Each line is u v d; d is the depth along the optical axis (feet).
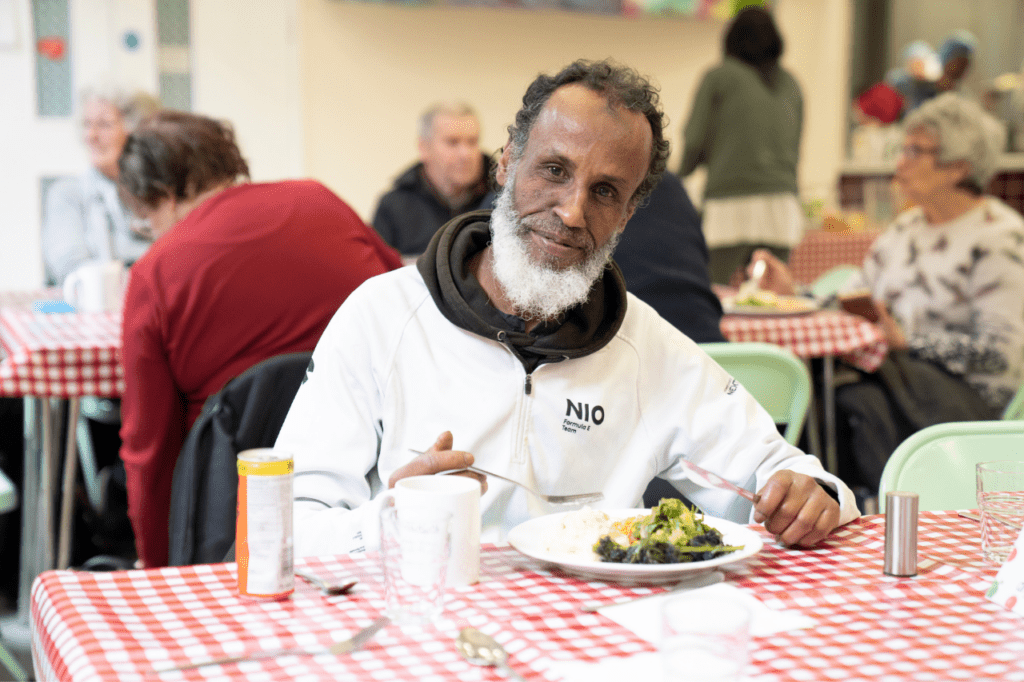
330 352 4.20
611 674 2.46
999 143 9.56
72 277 9.12
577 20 19.03
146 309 6.15
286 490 3.00
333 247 6.42
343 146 17.69
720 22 20.08
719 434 4.45
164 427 6.36
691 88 20.18
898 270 10.09
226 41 16.61
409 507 2.95
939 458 4.73
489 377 4.20
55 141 15.71
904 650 2.63
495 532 4.16
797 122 16.06
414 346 4.22
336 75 17.44
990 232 9.50
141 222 7.04
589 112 3.88
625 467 4.41
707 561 3.16
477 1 17.87
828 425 9.06
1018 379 9.34
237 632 2.73
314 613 2.89
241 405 5.32
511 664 2.54
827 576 3.25
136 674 2.45
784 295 10.58
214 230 6.19
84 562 8.95
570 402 4.24
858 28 21.67
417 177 13.53
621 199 4.01
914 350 9.49
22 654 7.70
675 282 7.11
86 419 10.23
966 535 3.71
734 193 15.70
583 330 4.28
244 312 6.22
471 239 4.35
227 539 5.28
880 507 4.65
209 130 6.82
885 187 20.13
